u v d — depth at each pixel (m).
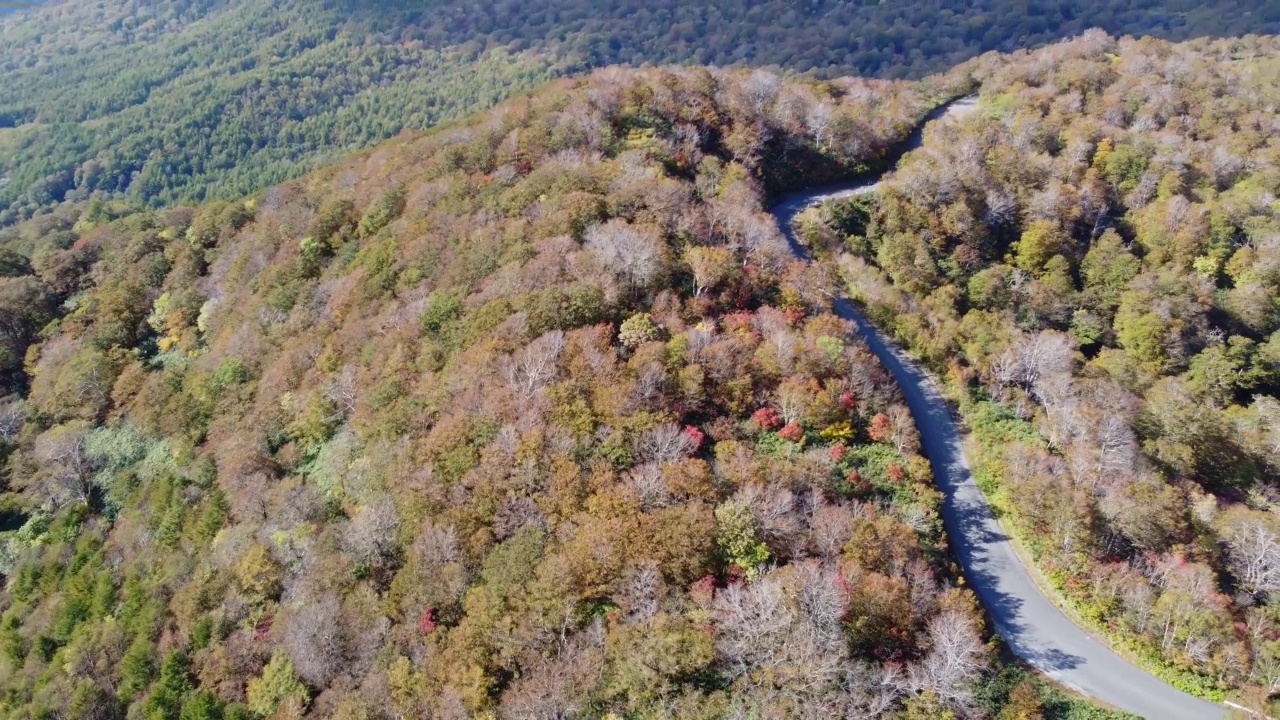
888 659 41.94
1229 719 43.91
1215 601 48.38
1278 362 78.50
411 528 52.66
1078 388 68.88
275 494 65.06
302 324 85.88
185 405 85.38
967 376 71.75
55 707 58.91
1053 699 44.50
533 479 51.03
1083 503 54.12
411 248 84.06
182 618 58.59
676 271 70.88
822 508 49.53
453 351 66.62
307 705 48.06
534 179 86.19
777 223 95.00
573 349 59.78
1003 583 53.25
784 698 38.75
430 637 45.81
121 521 77.12
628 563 44.44
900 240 91.31
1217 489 64.31
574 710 39.72
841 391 60.94
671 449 52.00
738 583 43.59
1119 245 93.31
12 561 79.31
